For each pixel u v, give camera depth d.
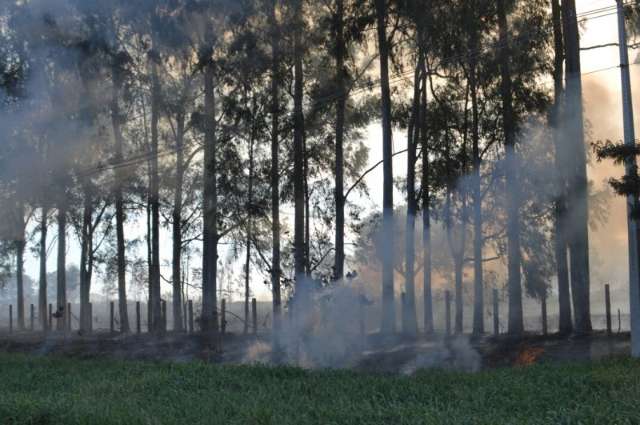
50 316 40.53
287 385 16.58
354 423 12.28
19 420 13.42
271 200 31.16
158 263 34.28
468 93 30.33
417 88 30.20
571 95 26.28
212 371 18.67
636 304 20.39
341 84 30.34
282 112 30.20
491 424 11.39
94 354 30.56
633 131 20.36
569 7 26.38
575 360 21.30
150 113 34.28
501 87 29.09
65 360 24.30
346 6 29.48
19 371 21.45
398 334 29.14
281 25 30.12
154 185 34.16
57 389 17.89
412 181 30.62
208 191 32.00
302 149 30.77
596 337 25.02
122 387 16.98
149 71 32.88
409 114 32.06
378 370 23.61
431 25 28.52
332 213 31.81
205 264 32.59
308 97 31.17
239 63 30.48
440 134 31.09
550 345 24.52
